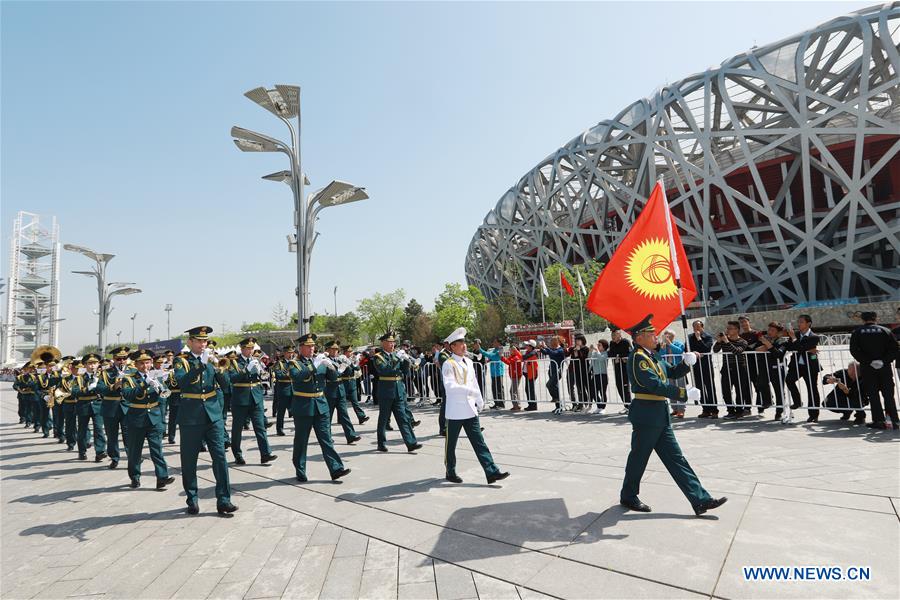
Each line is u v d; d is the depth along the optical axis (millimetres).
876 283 36031
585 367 10938
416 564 3748
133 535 4953
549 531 4164
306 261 15945
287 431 11641
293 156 15742
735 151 42781
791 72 37281
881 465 5430
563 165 55281
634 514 4422
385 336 8242
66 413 10711
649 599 2984
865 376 7387
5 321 105000
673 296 6438
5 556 4535
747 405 8758
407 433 8086
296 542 4414
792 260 39219
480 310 59156
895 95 35781
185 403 5641
